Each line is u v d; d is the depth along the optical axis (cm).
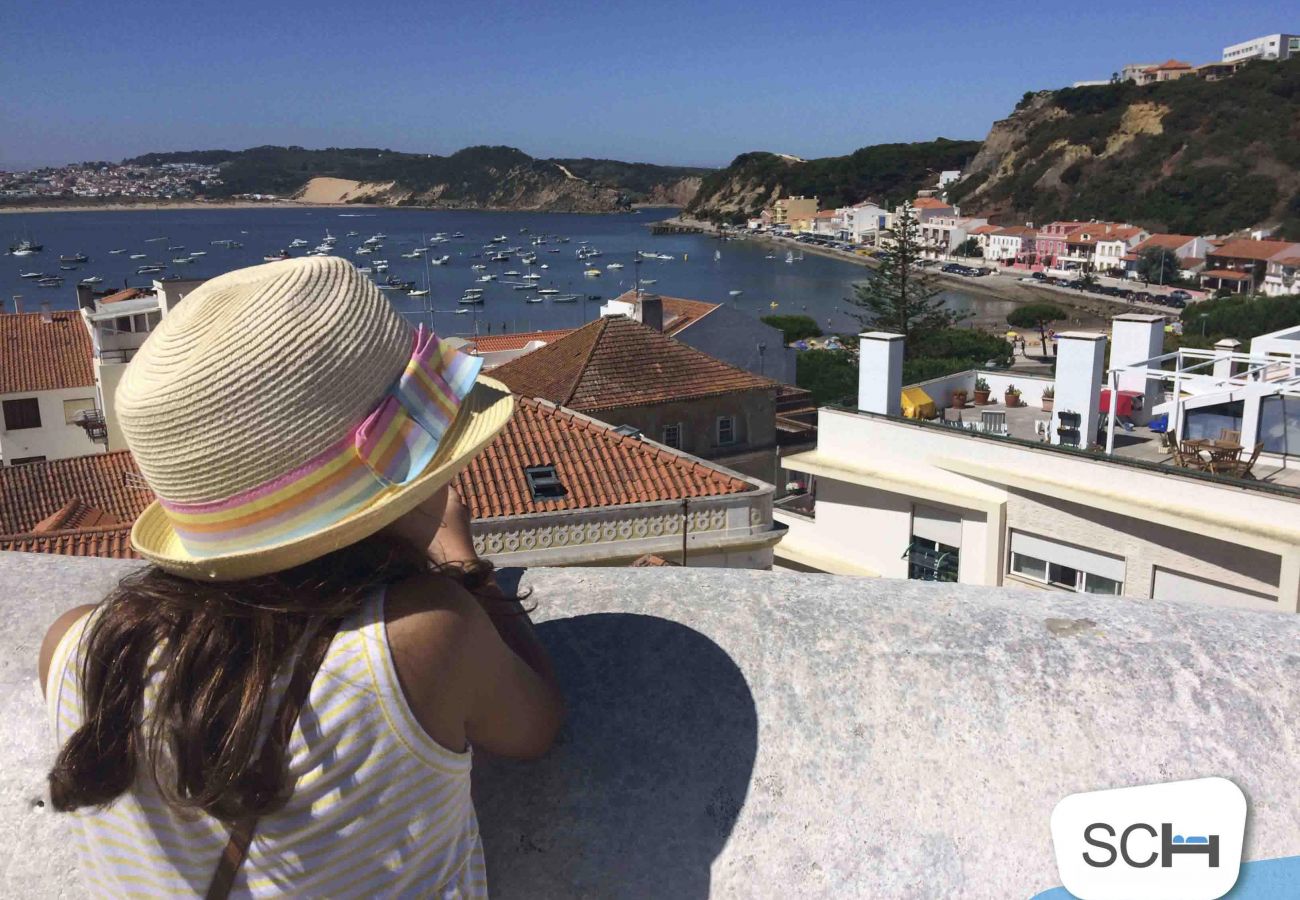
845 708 182
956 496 1980
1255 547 1552
